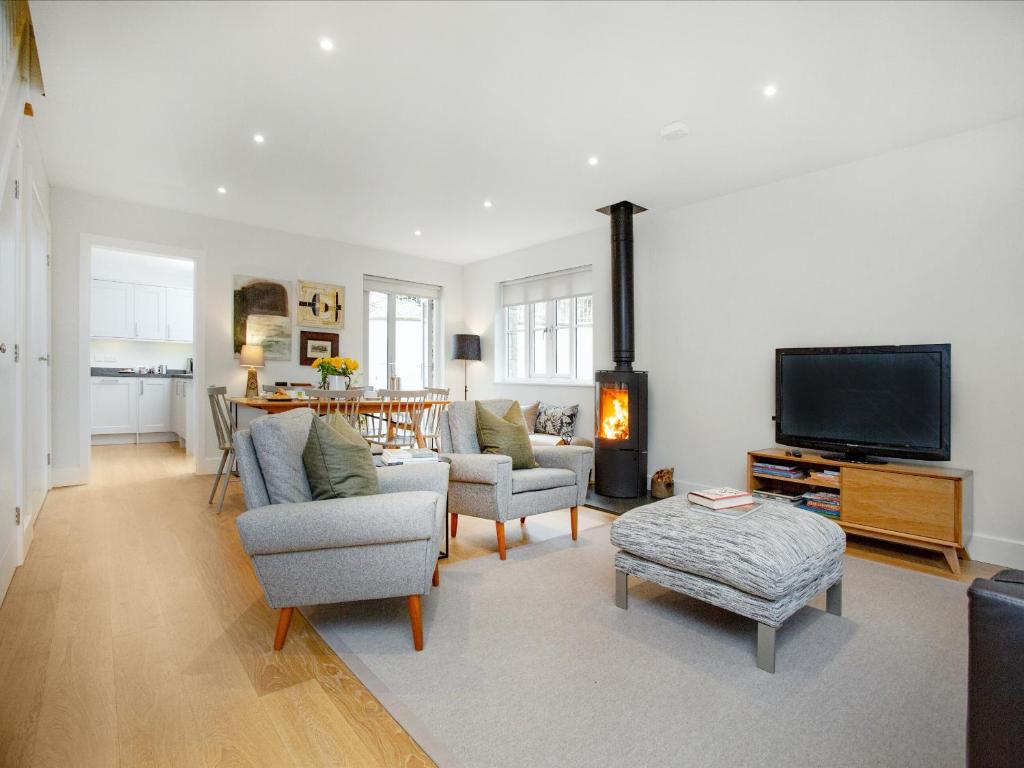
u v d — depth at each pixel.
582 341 5.52
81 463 4.43
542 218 4.86
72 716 1.47
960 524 2.71
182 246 4.79
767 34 2.21
